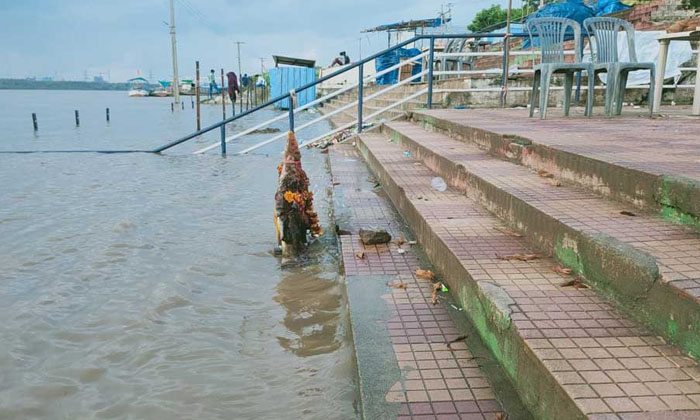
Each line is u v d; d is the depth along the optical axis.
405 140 8.09
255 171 10.01
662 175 3.03
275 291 4.07
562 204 3.43
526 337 2.18
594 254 2.63
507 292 2.64
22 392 2.79
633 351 2.04
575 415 1.72
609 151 4.07
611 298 2.49
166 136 19.66
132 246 5.24
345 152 10.22
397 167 6.52
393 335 2.86
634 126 6.07
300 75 40.56
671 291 2.07
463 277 3.07
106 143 16.80
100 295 4.05
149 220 6.27
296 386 2.79
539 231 3.30
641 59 10.70
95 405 2.68
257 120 30.86
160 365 3.04
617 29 7.39
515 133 5.44
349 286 3.56
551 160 4.39
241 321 3.59
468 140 6.61
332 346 3.19
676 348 2.05
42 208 6.95
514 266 3.03
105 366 3.05
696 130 5.57
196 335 3.39
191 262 4.76
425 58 15.25
